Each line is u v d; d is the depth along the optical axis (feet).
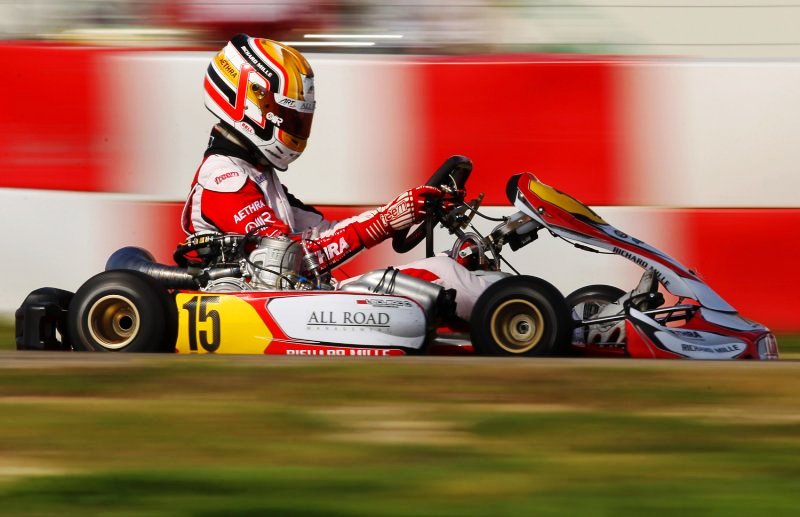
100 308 59.11
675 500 33.22
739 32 77.77
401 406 44.65
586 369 51.75
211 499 33.19
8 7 80.33
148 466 36.65
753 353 60.39
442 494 33.78
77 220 79.51
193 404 44.80
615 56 78.18
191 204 66.59
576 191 77.87
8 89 79.51
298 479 35.17
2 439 39.91
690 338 60.39
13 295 80.33
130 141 79.15
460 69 77.97
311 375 50.14
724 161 77.00
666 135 77.15
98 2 80.02
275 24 79.71
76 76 79.10
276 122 64.90
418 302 60.95
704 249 77.20
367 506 32.60
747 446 39.24
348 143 78.89
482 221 78.84
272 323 60.54
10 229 80.02
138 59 78.74
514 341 58.34
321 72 78.74
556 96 77.66
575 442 39.68
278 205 67.46
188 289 64.64
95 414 43.29
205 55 78.84
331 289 63.16
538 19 78.84
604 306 65.92
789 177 76.64
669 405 45.16
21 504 32.81
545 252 78.74
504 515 31.83
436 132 78.43
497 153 78.23
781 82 76.43
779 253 76.89
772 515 31.81
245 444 39.19
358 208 79.15
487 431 41.09
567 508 32.45
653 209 77.51
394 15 79.51
